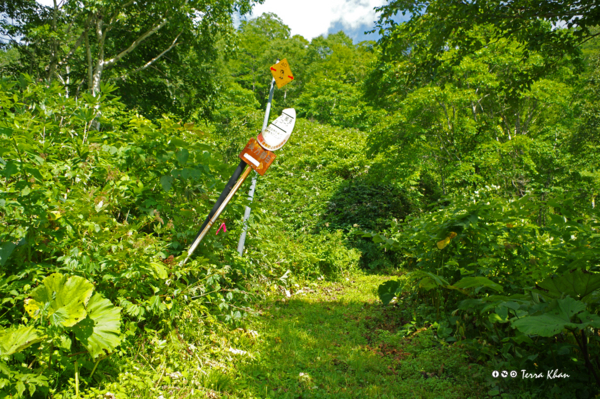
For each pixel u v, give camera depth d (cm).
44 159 304
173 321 335
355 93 3288
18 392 193
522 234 412
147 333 310
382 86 1502
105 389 240
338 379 320
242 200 434
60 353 235
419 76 650
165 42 1523
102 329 230
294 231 1077
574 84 1542
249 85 4128
